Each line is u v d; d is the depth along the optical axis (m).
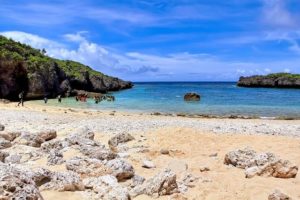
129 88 127.56
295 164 13.34
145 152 16.25
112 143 18.58
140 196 9.84
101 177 9.98
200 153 16.42
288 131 25.78
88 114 39.22
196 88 139.62
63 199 8.80
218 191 10.61
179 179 11.50
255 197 10.23
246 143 18.72
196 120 35.03
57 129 23.14
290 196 10.18
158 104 59.16
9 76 64.88
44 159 13.47
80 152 14.38
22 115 34.06
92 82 93.75
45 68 73.06
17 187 7.12
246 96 82.06
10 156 13.08
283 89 125.62
